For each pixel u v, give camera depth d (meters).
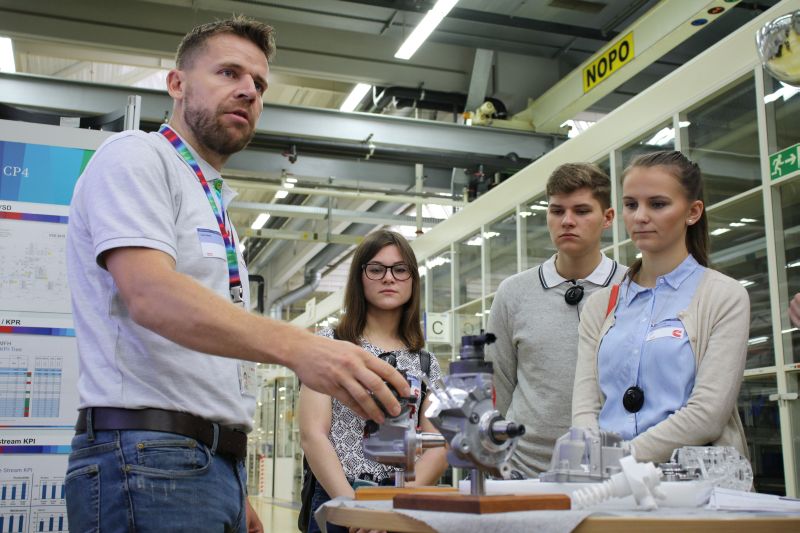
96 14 7.39
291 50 8.02
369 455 1.44
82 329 1.55
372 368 1.31
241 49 1.80
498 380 2.80
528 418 2.60
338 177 9.63
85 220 1.57
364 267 2.53
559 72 8.95
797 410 4.19
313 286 15.96
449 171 10.22
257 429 19.34
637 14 7.87
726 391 1.72
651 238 1.95
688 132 5.09
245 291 1.80
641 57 6.82
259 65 1.82
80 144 3.06
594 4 7.70
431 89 8.66
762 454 4.36
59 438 2.89
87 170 1.59
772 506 1.25
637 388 1.84
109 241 1.42
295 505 14.73
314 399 2.32
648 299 1.96
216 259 1.65
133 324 1.52
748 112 4.62
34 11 7.23
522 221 7.12
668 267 1.96
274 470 17.05
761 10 7.59
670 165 1.96
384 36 8.27
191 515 1.49
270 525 10.84
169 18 7.54
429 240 9.16
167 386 1.52
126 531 1.44
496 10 7.80
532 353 2.65
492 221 7.69
